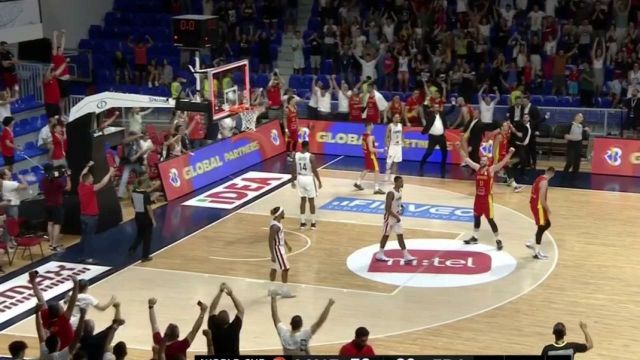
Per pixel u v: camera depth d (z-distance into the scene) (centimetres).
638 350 1523
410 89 3073
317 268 1922
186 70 3206
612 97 2858
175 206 2355
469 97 2948
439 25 3134
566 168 2603
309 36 3316
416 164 2750
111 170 2209
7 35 2789
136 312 1709
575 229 2142
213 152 2589
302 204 2166
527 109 2603
